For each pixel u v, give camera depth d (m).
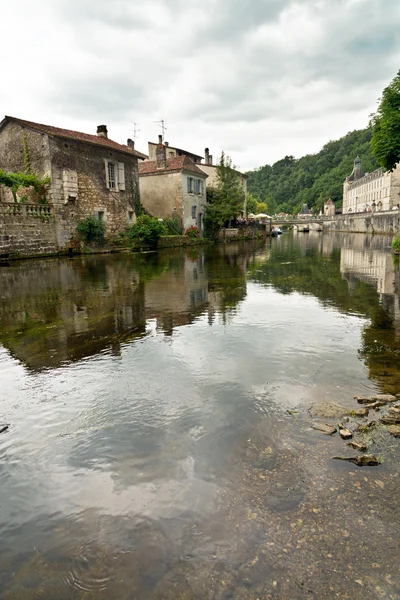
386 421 2.97
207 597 1.64
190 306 7.27
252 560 1.81
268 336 5.26
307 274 11.63
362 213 50.22
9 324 6.14
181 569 1.78
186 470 2.47
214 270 13.09
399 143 15.34
